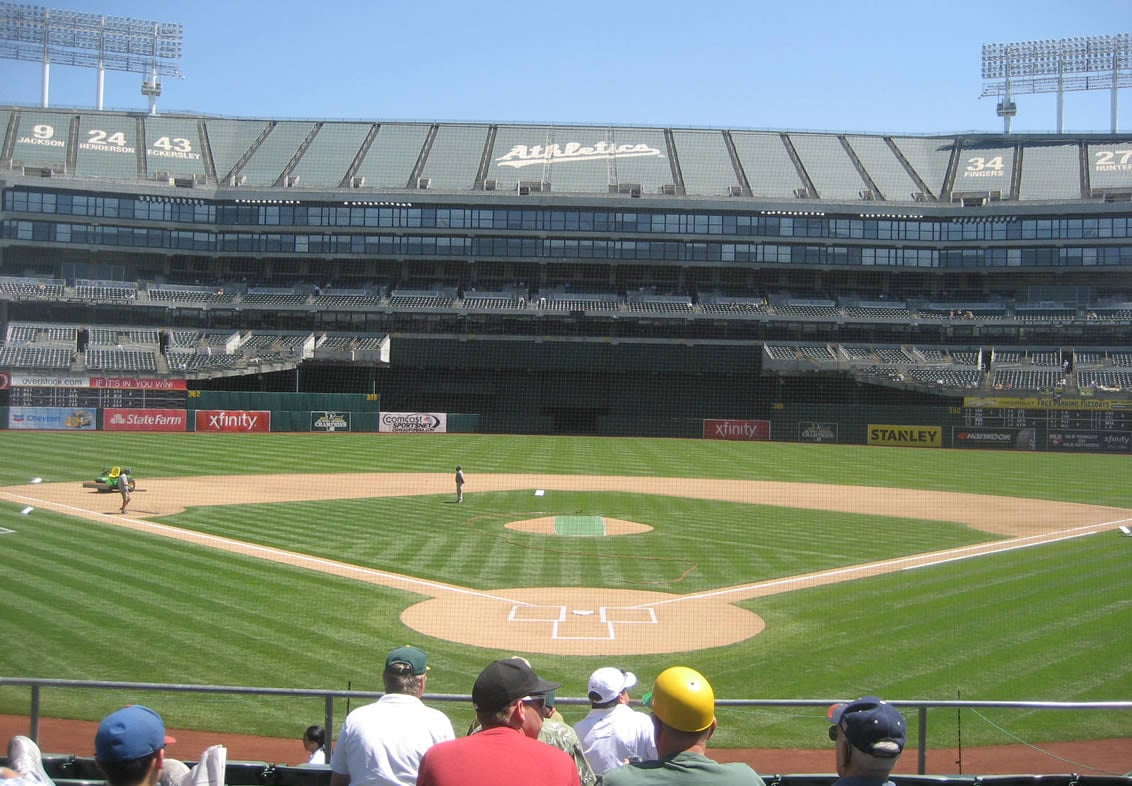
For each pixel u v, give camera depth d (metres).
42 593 22.80
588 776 7.55
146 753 5.00
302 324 89.75
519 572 27.44
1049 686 17.41
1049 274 92.56
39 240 87.69
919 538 34.84
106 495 41.22
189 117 101.94
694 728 5.56
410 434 78.69
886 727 5.44
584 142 103.38
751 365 89.31
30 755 5.86
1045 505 44.97
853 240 92.69
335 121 104.88
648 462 61.91
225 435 72.38
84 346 82.19
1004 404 75.69
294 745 14.55
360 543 31.25
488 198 92.31
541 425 83.19
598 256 93.25
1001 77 104.31
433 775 5.10
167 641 19.22
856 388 85.00
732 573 27.88
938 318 88.44
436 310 88.94
